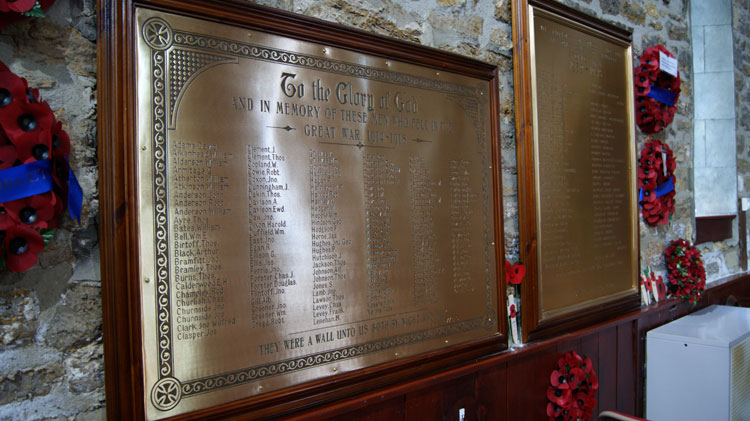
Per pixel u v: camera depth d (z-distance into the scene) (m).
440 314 1.58
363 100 1.41
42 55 0.99
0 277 0.94
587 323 2.09
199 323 1.11
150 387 1.04
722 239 3.40
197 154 1.12
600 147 2.22
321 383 1.28
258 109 1.21
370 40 1.42
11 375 0.94
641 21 2.57
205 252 1.12
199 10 1.12
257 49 1.21
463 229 1.65
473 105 1.71
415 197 1.53
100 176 1.01
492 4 1.84
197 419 1.09
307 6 1.36
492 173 1.75
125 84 1.03
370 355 1.40
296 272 1.26
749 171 3.70
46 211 0.94
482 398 1.69
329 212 1.33
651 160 2.51
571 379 1.92
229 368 1.14
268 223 1.22
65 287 1.00
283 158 1.25
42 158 0.93
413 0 1.60
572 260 2.05
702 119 3.61
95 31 1.05
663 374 2.33
